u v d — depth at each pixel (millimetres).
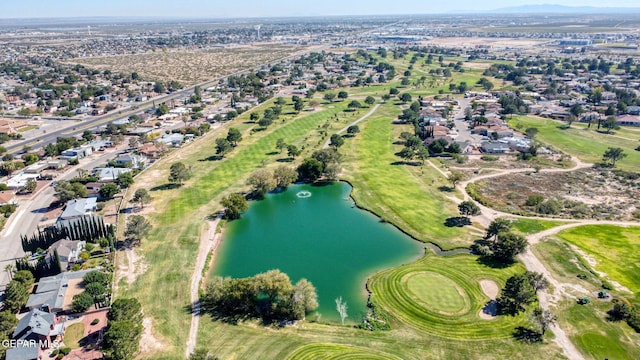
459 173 173250
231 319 90500
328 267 110750
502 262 109750
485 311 91812
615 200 146000
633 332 84312
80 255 112500
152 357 79562
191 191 157375
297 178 167125
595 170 175125
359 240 124438
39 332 81625
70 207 139875
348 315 92000
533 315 86000
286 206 147750
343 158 191875
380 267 110312
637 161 183500
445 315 90688
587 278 101375
